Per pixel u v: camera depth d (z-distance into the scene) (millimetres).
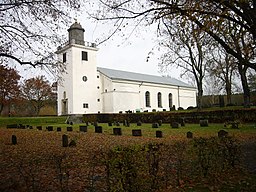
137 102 55000
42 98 62844
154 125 25281
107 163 4703
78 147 12773
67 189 5562
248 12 6605
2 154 11109
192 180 6496
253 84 49156
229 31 7547
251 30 6859
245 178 6750
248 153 9773
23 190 5945
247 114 25844
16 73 42719
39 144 14414
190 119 30953
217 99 65562
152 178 5414
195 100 71250
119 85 52438
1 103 46594
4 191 5840
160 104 61531
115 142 14516
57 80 12320
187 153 6441
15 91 47031
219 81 46000
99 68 56594
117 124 30125
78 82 49812
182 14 6969
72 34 50938
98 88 52812
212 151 6848
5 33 10203
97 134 19812
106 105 51844
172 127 24312
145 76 64125
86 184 6465
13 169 7996
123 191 4609
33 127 30984
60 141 15609
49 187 6227
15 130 25859
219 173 6996
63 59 51719
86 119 43594
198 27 7328
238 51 7957
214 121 28625
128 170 4734
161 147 5918
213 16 6832
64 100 50781
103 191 5887
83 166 8305
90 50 52219
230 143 7430
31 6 9383
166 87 63344
